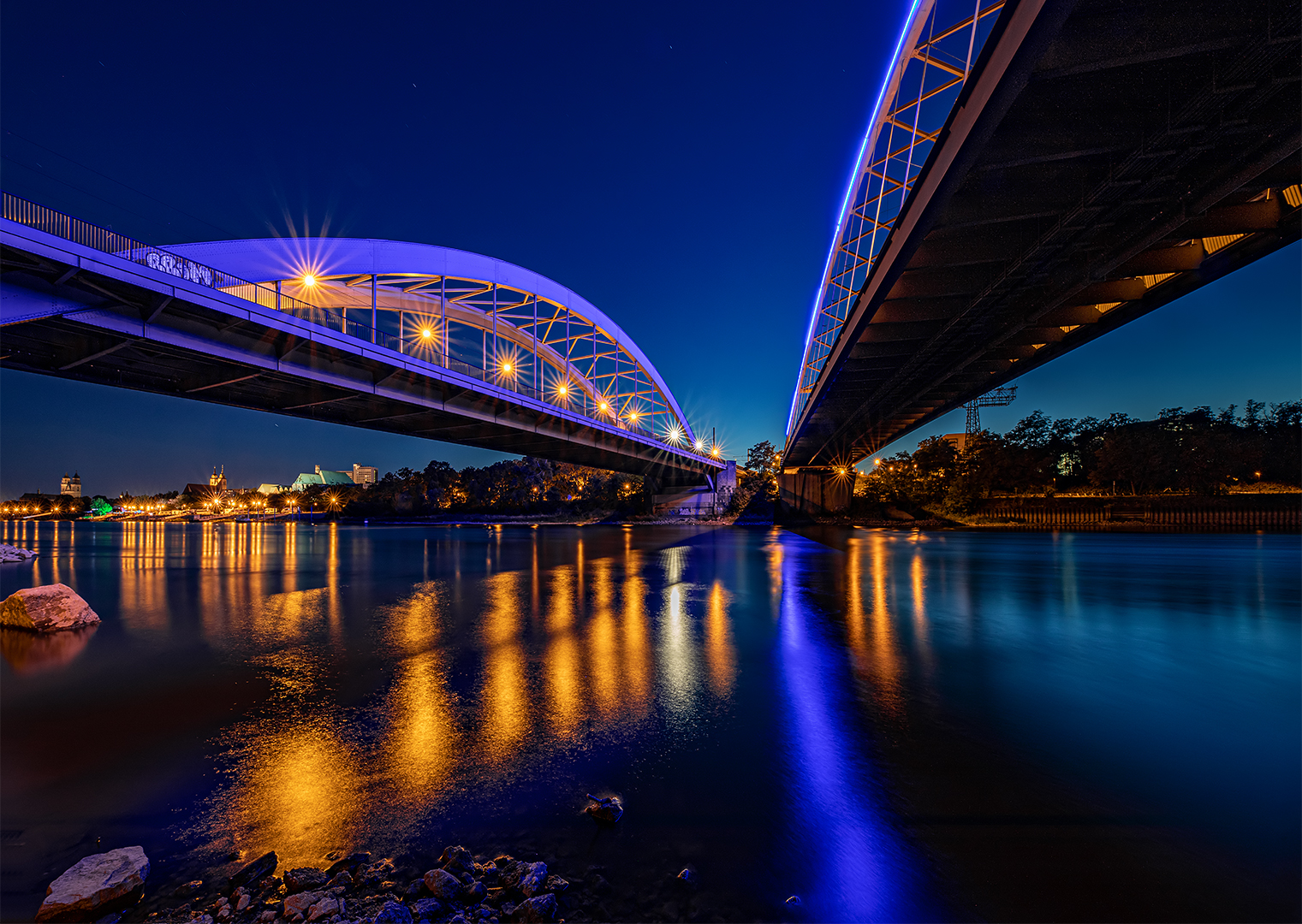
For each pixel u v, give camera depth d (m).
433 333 41.00
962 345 32.56
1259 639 11.81
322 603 17.19
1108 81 13.29
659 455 73.12
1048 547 38.62
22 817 4.94
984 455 73.00
